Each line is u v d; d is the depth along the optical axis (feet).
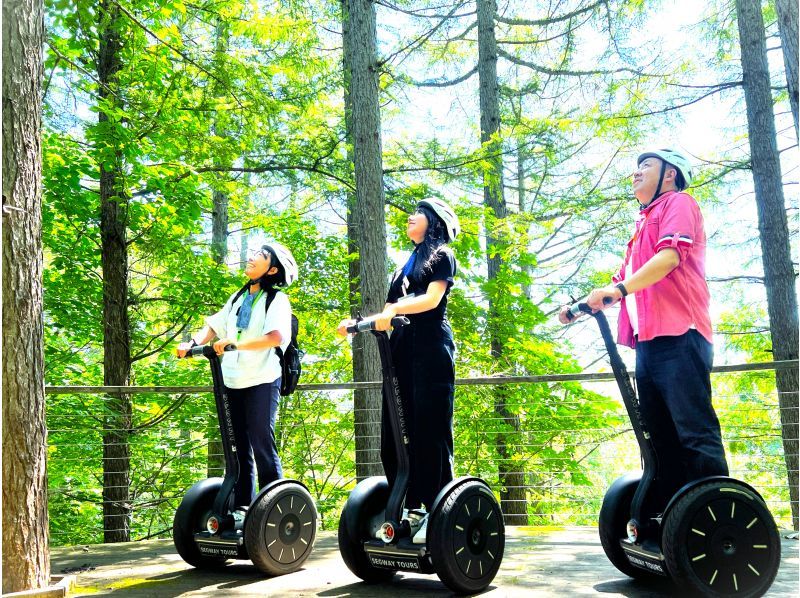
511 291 32.83
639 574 8.95
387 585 9.12
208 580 9.67
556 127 35.04
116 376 23.99
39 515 8.91
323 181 35.45
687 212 8.14
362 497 9.20
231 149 24.90
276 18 26.37
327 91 31.96
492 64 39.04
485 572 8.54
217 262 30.17
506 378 15.69
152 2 23.18
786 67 19.45
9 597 8.47
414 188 32.12
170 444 24.79
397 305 8.48
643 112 30.76
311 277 33.06
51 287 24.99
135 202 24.40
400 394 8.84
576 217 47.44
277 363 10.65
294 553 10.02
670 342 8.08
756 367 14.01
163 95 23.79
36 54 9.27
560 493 34.68
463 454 30.40
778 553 7.61
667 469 8.61
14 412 8.77
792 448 26.63
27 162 9.05
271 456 10.43
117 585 9.50
